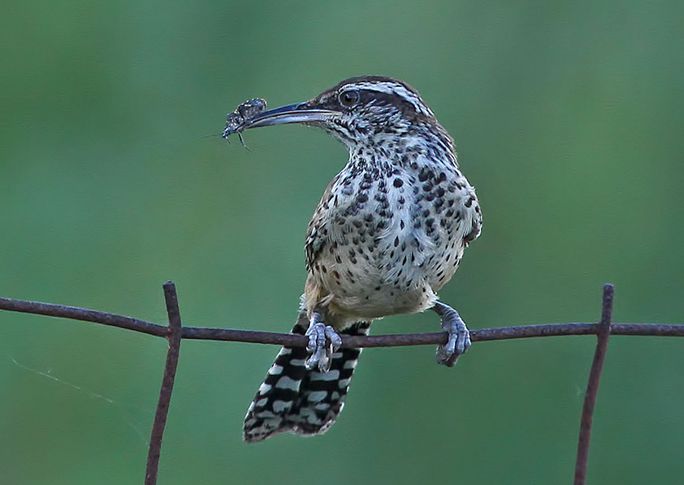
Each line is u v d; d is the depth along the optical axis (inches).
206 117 536.1
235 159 530.6
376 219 320.5
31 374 501.0
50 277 517.7
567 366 510.9
